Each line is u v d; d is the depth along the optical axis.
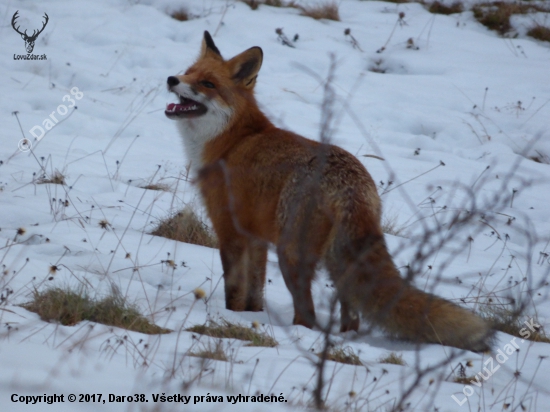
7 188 24.81
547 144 36.44
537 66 47.34
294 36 47.53
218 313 16.05
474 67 46.25
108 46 43.56
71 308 14.65
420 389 12.87
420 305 14.87
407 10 57.19
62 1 49.16
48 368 9.58
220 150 18.17
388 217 26.83
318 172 11.52
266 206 16.64
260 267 17.89
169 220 23.05
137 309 15.60
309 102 38.78
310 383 12.16
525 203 30.16
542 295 20.83
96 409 8.38
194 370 11.77
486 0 58.84
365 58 46.69
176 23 48.81
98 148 31.33
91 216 23.14
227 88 18.28
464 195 29.75
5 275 15.62
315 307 18.33
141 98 37.97
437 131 37.66
